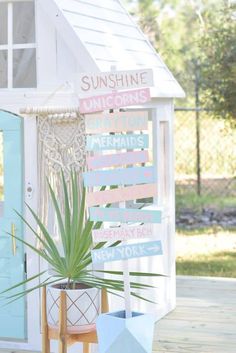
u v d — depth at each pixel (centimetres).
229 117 1115
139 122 504
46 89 623
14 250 630
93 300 526
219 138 1438
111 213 506
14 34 639
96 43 635
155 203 721
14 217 630
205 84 1112
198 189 1330
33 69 635
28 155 626
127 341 491
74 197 534
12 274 633
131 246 503
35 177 625
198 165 1326
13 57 640
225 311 741
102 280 539
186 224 1256
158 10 1816
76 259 527
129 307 504
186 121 1481
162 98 727
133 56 697
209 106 1154
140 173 506
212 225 1247
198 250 1105
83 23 638
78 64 614
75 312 520
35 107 612
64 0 634
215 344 641
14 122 629
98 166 510
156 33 1725
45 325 532
